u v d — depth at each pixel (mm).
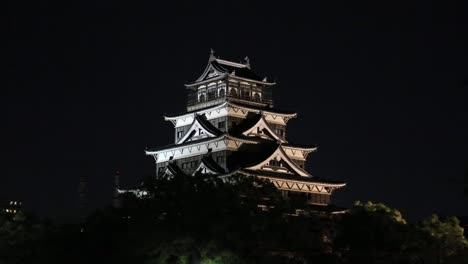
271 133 147375
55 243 109062
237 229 103250
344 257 116875
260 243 105125
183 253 102375
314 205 143375
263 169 138875
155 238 102562
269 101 152375
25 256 111312
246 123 146625
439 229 122312
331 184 145500
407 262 116000
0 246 111625
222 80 148750
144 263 103688
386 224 116688
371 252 115375
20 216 117125
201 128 146250
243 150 143125
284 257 110688
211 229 102562
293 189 141875
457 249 120438
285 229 108875
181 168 148375
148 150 153625
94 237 106875
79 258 107188
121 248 104875
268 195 112750
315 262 116625
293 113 152375
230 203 105188
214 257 101562
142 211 106875
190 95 154250
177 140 154125
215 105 146125
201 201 104625
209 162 140625
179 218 104500
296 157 150500
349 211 127250
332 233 123500
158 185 110312
